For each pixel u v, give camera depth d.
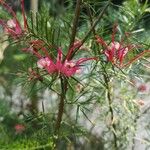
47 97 0.38
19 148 0.34
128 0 0.31
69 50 0.25
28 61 0.28
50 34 0.25
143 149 0.35
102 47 0.26
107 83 0.28
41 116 0.29
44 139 0.31
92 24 0.27
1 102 0.40
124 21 0.30
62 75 0.24
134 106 0.31
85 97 0.29
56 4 0.33
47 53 0.24
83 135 0.30
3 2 0.25
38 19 0.27
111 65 0.26
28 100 0.38
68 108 0.35
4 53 0.38
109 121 0.31
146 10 0.30
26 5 0.41
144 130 0.34
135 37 0.29
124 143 0.32
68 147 0.34
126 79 0.26
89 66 0.27
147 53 0.26
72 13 0.30
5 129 0.36
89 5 0.26
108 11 0.31
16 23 0.25
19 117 0.39
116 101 0.30
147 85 0.36
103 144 0.34
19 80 0.30
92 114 0.34
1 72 0.39
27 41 0.25
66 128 0.30
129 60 0.26
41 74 0.26
